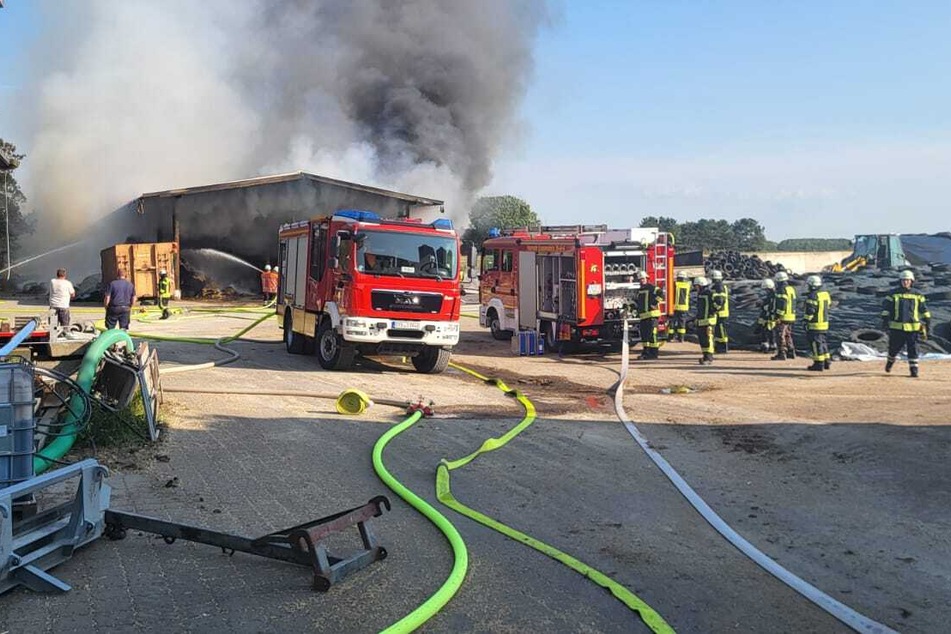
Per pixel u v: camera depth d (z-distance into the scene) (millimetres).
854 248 36406
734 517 5715
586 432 8531
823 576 4668
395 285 12641
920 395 10711
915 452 7500
